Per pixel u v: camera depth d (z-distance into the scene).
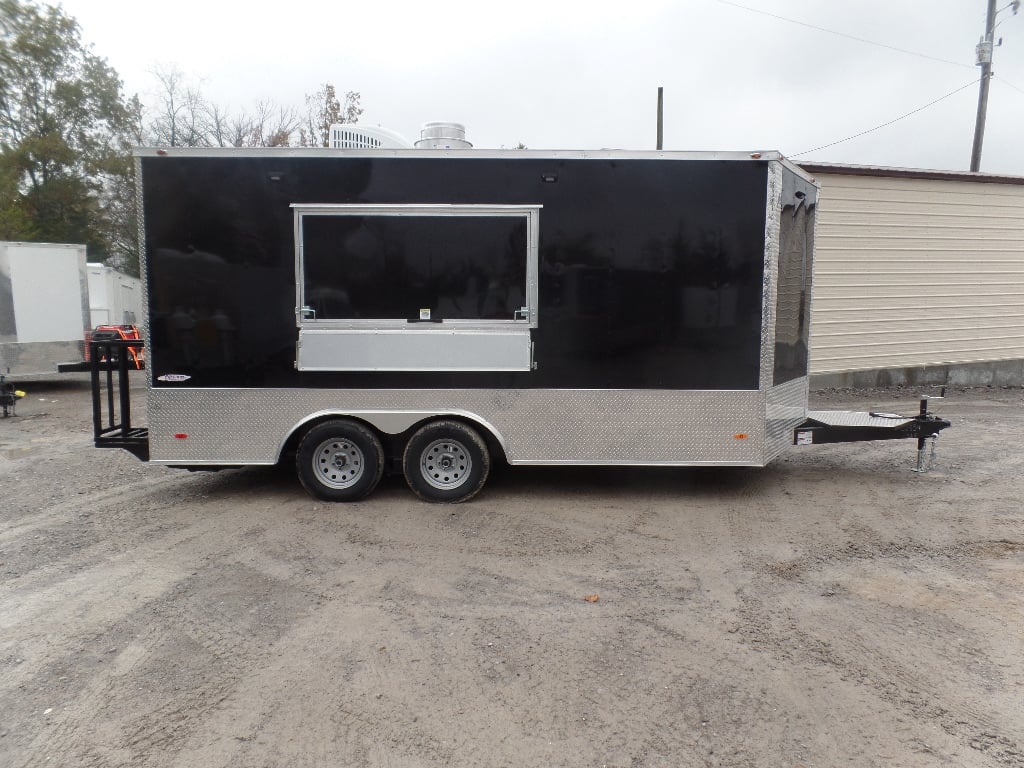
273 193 5.78
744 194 5.78
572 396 5.89
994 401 11.64
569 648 3.62
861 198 12.21
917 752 2.78
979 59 17.25
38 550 5.07
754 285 5.82
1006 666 3.42
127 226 34.31
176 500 6.29
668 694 3.20
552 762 2.74
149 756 2.79
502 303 5.84
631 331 5.85
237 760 2.76
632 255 5.81
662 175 5.77
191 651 3.61
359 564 4.77
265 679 3.34
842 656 3.52
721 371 5.88
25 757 2.78
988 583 4.41
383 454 6.11
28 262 12.48
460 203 5.77
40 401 12.72
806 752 2.79
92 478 7.13
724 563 4.77
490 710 3.08
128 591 4.35
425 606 4.12
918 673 3.36
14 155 31.44
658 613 4.01
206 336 5.87
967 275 13.24
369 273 5.82
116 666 3.47
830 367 12.48
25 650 3.63
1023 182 13.16
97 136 34.16
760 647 3.61
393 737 2.90
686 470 7.25
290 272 5.82
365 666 3.45
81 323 13.12
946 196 12.77
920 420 6.85
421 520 5.65
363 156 5.74
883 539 5.22
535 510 5.91
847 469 7.28
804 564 4.74
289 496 6.35
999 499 6.19
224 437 5.95
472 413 5.93
